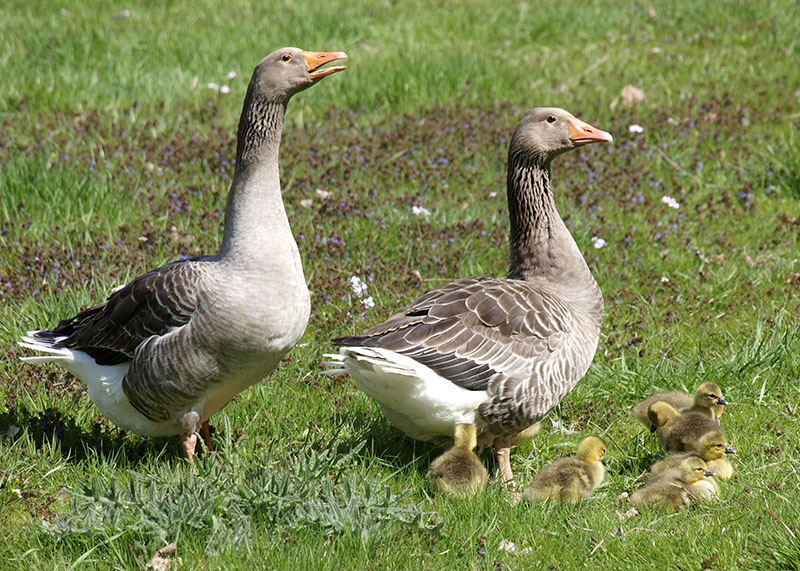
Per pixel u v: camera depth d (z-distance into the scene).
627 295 13.38
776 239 14.91
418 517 8.28
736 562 7.78
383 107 20.94
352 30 25.59
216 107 20.47
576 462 9.16
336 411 10.74
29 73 21.47
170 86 21.72
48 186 15.45
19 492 8.93
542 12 27.23
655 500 8.88
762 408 10.78
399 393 9.16
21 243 14.10
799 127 19.05
